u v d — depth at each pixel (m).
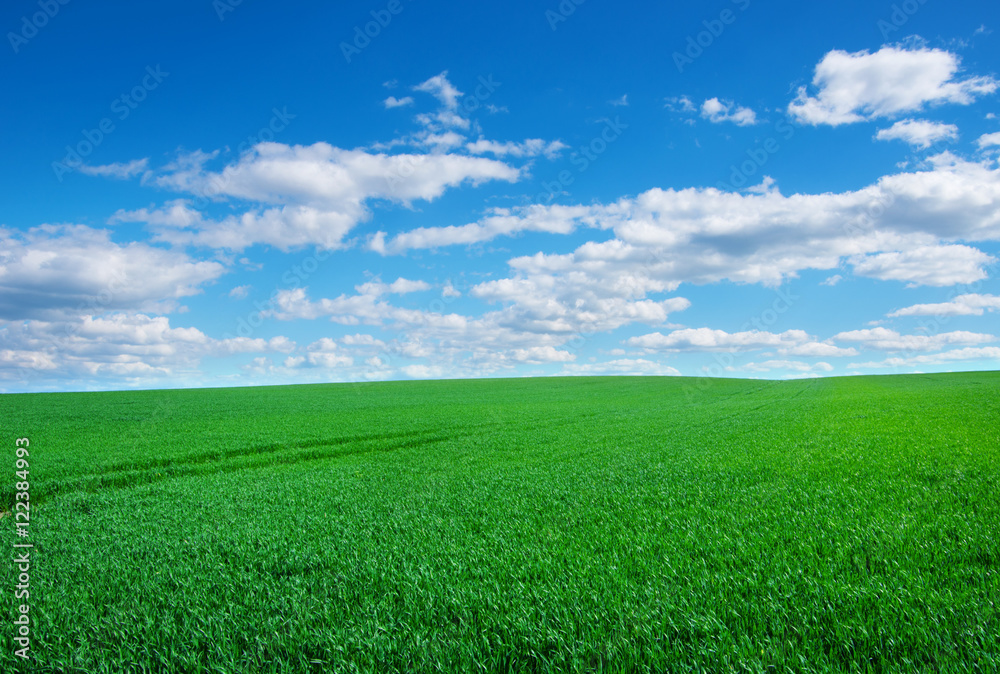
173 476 17.36
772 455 16.45
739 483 12.46
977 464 13.04
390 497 12.27
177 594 6.32
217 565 7.40
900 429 21.81
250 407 45.44
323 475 16.00
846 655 4.51
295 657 4.80
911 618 4.93
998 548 6.74
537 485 13.11
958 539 7.32
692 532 8.10
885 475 12.38
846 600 5.39
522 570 6.70
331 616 5.51
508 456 19.30
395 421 33.62
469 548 7.86
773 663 4.36
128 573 7.22
